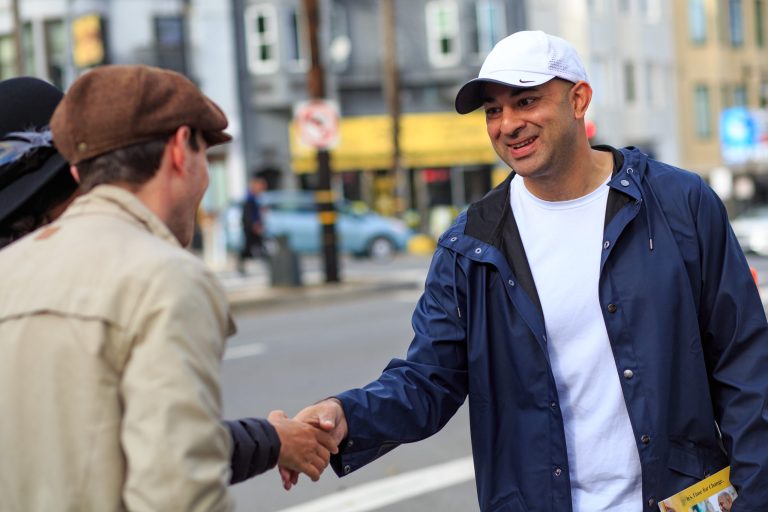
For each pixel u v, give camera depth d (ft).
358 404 7.84
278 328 40.60
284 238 53.47
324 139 53.72
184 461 5.18
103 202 5.93
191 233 6.38
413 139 113.19
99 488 5.27
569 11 117.91
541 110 7.84
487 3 113.19
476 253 8.11
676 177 8.17
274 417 7.37
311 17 51.83
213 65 103.19
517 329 7.97
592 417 7.88
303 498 17.76
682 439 7.85
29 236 6.06
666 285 7.84
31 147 7.33
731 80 136.87
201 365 5.44
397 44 112.57
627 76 124.26
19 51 58.34
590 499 7.84
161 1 100.32
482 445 8.11
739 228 61.36
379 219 82.43
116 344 5.41
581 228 8.01
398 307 46.03
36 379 5.41
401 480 18.62
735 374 7.93
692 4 133.39
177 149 6.07
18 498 5.38
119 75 5.97
